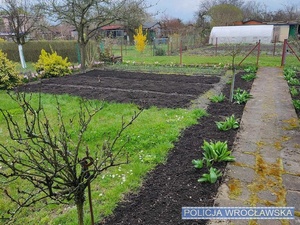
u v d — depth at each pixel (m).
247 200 2.85
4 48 18.31
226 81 9.62
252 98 7.02
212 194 2.98
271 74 10.70
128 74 11.66
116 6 12.09
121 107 6.34
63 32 28.06
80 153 4.16
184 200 2.90
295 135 4.55
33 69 14.14
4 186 3.29
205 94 7.62
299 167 3.51
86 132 4.86
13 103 6.86
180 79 10.20
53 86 9.09
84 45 12.77
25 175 1.80
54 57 11.40
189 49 25.36
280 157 3.79
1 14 14.77
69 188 1.95
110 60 15.53
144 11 13.27
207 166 3.56
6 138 4.79
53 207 2.92
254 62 14.16
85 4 11.66
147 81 9.84
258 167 3.53
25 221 2.74
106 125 5.16
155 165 3.70
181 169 3.55
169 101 6.86
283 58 12.95
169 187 3.15
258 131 4.77
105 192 3.12
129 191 3.12
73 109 6.30
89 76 11.27
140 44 21.31
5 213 2.85
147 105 6.50
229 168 3.51
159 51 20.81
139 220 2.62
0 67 8.91
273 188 3.06
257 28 23.73
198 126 5.09
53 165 1.91
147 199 2.95
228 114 5.80
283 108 6.11
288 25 34.12
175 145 4.28
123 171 3.57
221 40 24.91
